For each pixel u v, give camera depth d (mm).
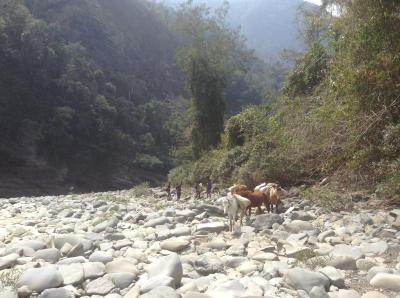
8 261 5609
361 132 10906
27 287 4461
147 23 115875
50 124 63062
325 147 12234
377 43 10344
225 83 37000
